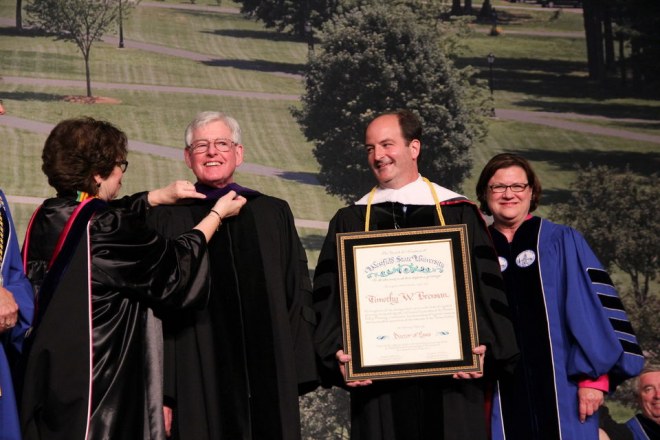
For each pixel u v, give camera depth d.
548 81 26.05
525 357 4.62
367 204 4.58
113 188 4.19
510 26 27.91
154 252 3.97
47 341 3.80
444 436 4.34
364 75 23.45
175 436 4.23
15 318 3.71
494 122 24.61
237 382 4.31
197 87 22.70
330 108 23.00
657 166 22.38
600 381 4.54
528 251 4.75
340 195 22.14
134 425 3.89
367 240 4.30
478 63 26.56
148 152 20.47
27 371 3.80
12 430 3.73
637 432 5.53
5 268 3.84
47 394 3.79
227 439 4.25
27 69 20.45
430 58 24.12
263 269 4.46
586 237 20.62
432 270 4.26
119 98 21.36
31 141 18.84
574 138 23.48
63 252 3.88
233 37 24.62
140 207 4.31
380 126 4.55
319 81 23.36
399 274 4.26
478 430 4.38
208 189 4.52
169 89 22.20
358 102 23.02
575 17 27.66
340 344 4.35
